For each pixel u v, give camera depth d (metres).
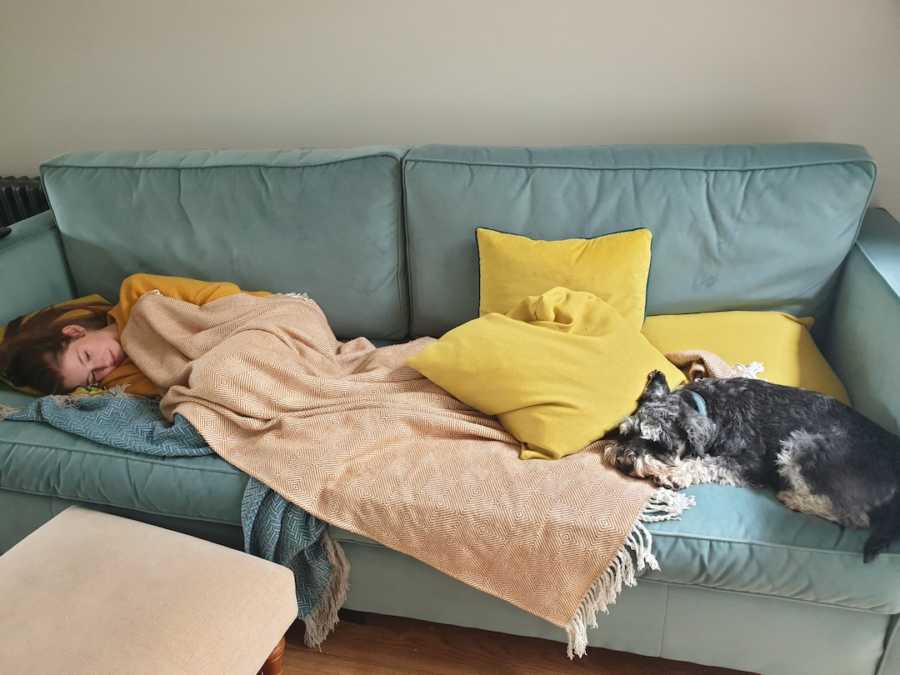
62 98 2.35
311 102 2.19
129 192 1.93
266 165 1.86
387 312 1.92
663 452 1.34
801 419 1.33
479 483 1.35
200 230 1.91
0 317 1.85
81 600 1.18
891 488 1.22
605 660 1.55
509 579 1.32
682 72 1.95
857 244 1.67
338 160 1.82
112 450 1.52
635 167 1.71
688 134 2.02
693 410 1.38
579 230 1.74
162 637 1.12
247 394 1.54
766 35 1.88
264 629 1.21
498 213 1.75
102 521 1.37
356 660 1.57
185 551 1.29
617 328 1.55
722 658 1.40
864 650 1.33
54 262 2.01
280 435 1.50
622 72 1.98
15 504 1.62
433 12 2.00
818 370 1.58
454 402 1.56
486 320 1.58
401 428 1.48
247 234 1.89
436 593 1.45
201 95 2.25
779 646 1.35
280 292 1.93
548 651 1.58
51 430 1.59
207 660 1.12
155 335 1.76
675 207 1.69
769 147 1.72
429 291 1.86
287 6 2.07
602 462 1.40
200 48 2.18
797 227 1.66
